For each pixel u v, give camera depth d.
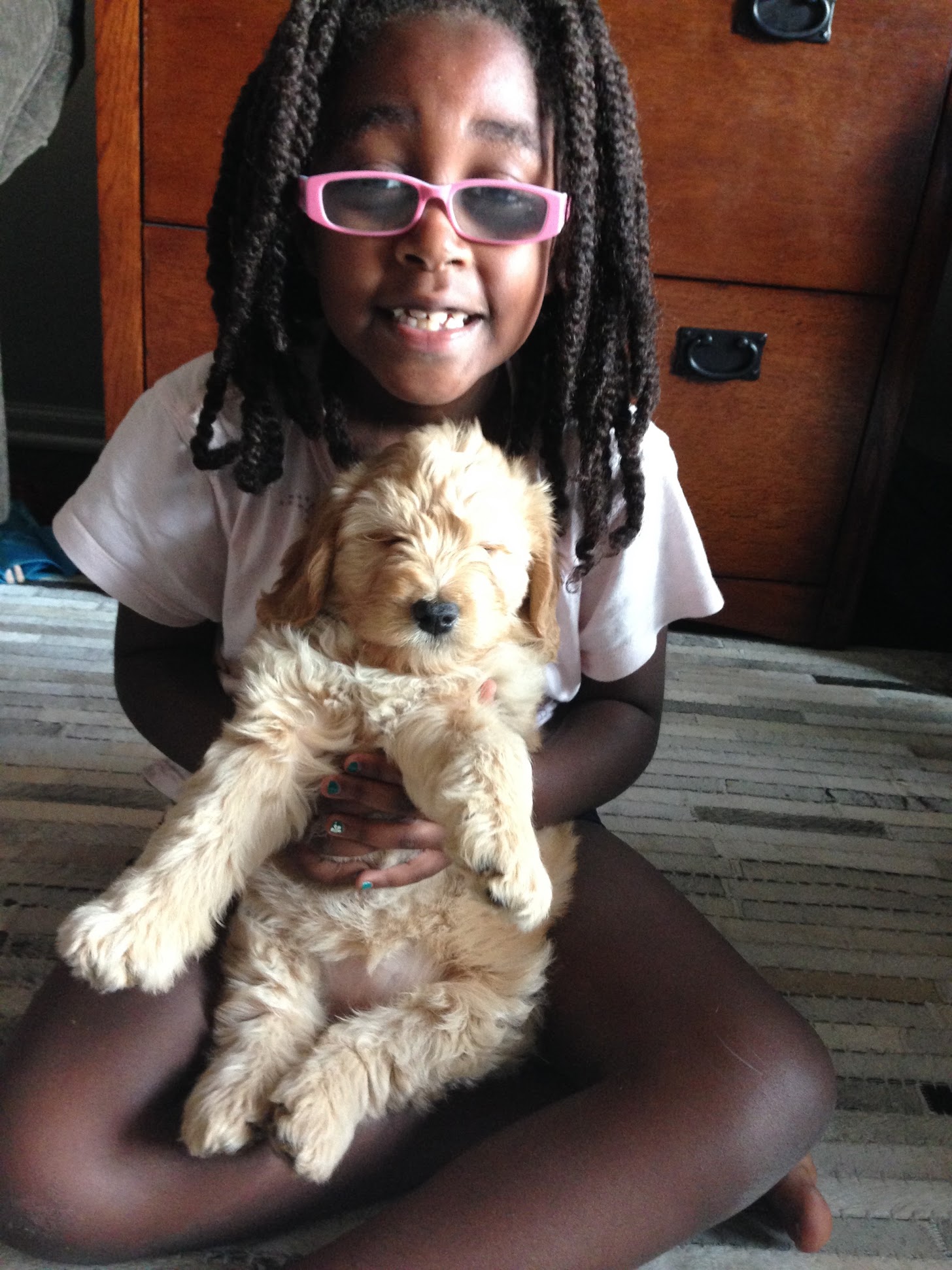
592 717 1.52
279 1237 1.16
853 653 2.87
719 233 2.45
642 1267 1.15
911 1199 1.27
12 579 2.74
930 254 2.45
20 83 2.00
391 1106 1.16
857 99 2.32
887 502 3.52
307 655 1.20
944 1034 1.55
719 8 2.26
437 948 1.23
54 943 1.54
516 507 1.22
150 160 2.34
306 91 1.16
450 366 1.23
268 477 1.31
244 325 1.25
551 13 1.19
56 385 3.55
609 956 1.26
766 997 1.19
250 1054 1.13
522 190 1.17
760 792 2.16
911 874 1.93
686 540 1.49
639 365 1.36
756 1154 1.07
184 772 1.49
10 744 2.06
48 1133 1.02
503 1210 0.99
